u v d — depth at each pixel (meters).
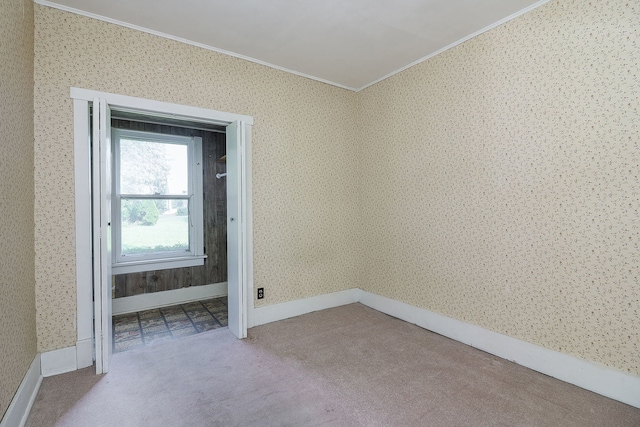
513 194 2.21
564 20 1.94
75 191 2.10
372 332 2.75
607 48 1.77
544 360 2.05
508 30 2.21
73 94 2.09
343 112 3.49
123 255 3.46
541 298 2.08
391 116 3.18
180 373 2.06
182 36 2.47
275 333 2.72
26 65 1.83
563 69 1.95
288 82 3.08
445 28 2.36
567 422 1.58
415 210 2.94
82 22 2.13
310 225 3.26
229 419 1.61
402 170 3.07
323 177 3.34
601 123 1.80
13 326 1.56
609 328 1.79
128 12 2.15
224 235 4.05
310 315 3.18
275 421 1.60
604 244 1.80
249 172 2.84
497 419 1.61
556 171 1.99
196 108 2.57
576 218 1.91
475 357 2.29
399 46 2.63
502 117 2.26
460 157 2.55
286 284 3.11
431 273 2.80
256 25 2.32
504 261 2.27
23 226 1.76
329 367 2.14
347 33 2.43
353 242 3.59
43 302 2.01
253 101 2.87
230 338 2.62
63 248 2.07
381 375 2.04
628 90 1.71
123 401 1.76
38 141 1.99
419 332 2.75
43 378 1.99
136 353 2.35
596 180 1.83
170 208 3.76
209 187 3.95
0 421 1.36
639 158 1.68
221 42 2.56
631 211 1.71
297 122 3.15
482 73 2.38
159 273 3.60
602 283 1.81
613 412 1.66
